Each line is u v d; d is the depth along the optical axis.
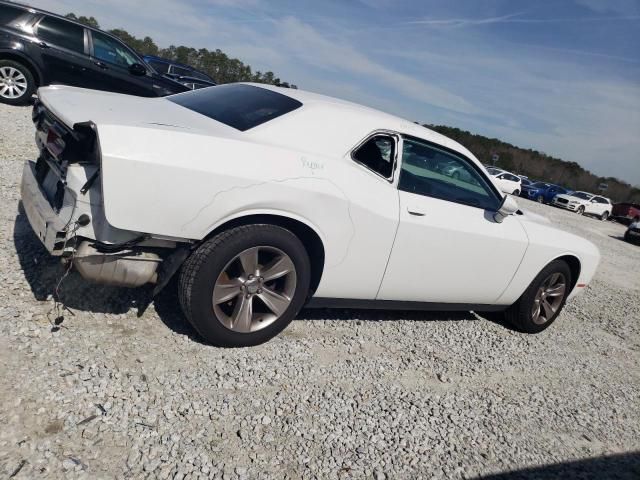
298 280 3.07
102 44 9.38
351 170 3.18
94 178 2.45
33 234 3.68
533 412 3.36
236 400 2.61
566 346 4.74
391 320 4.18
